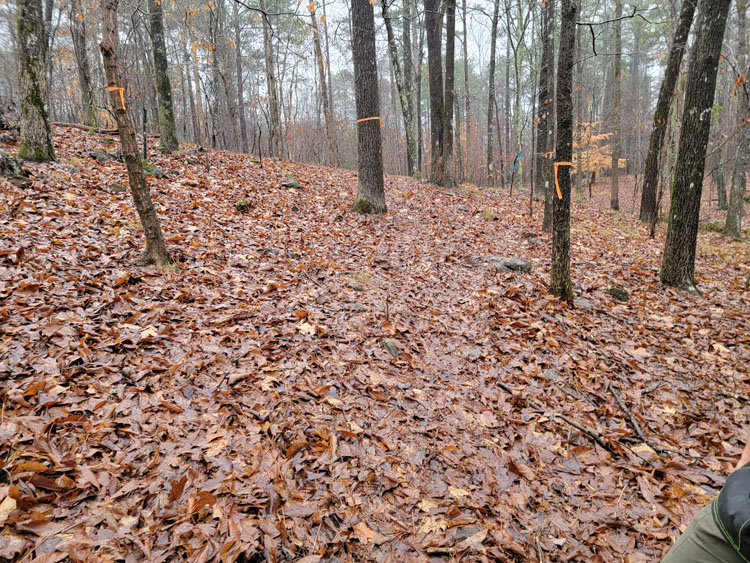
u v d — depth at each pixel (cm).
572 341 541
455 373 459
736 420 406
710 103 698
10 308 355
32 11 767
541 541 263
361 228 933
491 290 683
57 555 189
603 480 322
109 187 787
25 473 220
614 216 1573
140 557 202
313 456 297
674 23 1256
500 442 356
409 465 313
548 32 1294
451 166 1611
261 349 407
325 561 226
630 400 431
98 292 424
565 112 603
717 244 1277
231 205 878
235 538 218
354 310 546
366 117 1011
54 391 283
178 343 384
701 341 568
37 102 795
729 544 118
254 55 2453
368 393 389
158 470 254
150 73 1738
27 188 660
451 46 1500
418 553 241
